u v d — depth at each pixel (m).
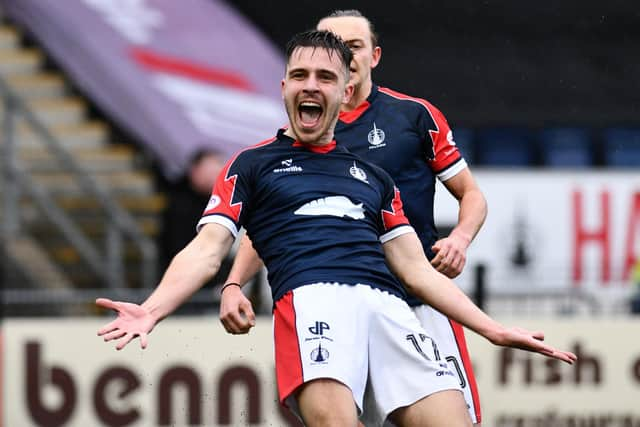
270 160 11.66
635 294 27.12
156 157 32.28
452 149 14.23
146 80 32.75
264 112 32.53
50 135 31.66
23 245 31.22
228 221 11.43
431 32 32.72
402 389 11.29
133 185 32.16
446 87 32.38
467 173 14.37
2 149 31.92
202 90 32.59
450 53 32.66
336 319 11.14
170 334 24.00
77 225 32.38
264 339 24.00
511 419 24.36
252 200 11.65
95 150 32.94
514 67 32.59
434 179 14.35
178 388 23.94
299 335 11.12
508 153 32.19
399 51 32.50
